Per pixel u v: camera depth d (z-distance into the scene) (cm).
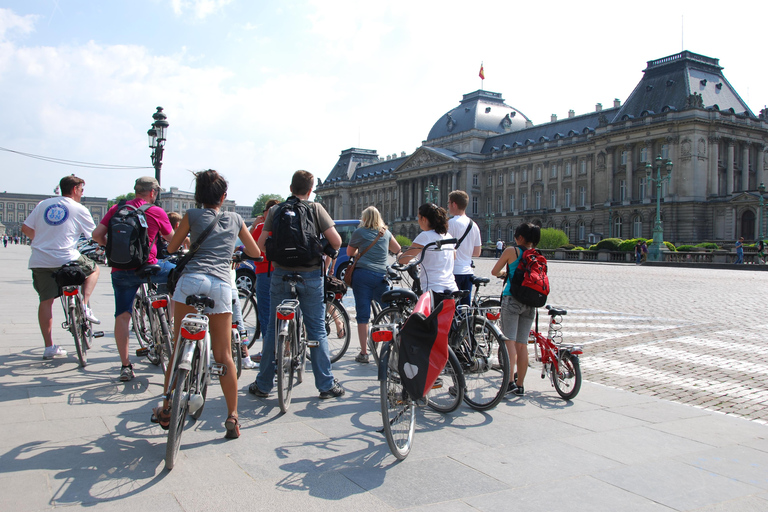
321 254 691
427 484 471
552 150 9731
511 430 623
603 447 576
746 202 7044
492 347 724
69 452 512
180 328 535
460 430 621
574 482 486
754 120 8038
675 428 646
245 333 870
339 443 561
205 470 485
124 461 497
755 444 598
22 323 1189
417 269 846
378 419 640
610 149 8519
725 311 1731
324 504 429
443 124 12138
